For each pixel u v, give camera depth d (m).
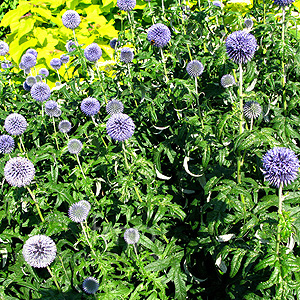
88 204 1.19
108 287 1.15
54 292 1.16
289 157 1.05
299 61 1.26
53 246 1.12
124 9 1.36
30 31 2.01
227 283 1.23
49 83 1.85
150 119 1.34
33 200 1.20
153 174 1.20
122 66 1.36
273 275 1.05
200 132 1.22
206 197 1.26
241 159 1.19
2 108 1.46
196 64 1.24
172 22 1.40
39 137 1.40
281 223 1.05
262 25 1.31
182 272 1.23
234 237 1.18
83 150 1.30
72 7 2.02
